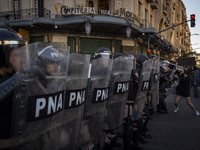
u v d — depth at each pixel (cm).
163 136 403
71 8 1393
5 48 122
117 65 227
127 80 247
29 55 113
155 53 2622
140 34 1702
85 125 189
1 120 118
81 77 168
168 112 645
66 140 156
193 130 445
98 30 1552
